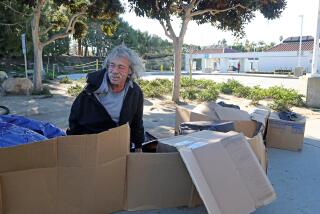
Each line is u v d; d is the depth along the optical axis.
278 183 4.50
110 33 19.42
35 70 14.93
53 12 19.72
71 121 3.49
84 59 44.53
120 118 3.47
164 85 16.56
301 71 34.50
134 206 3.25
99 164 2.95
